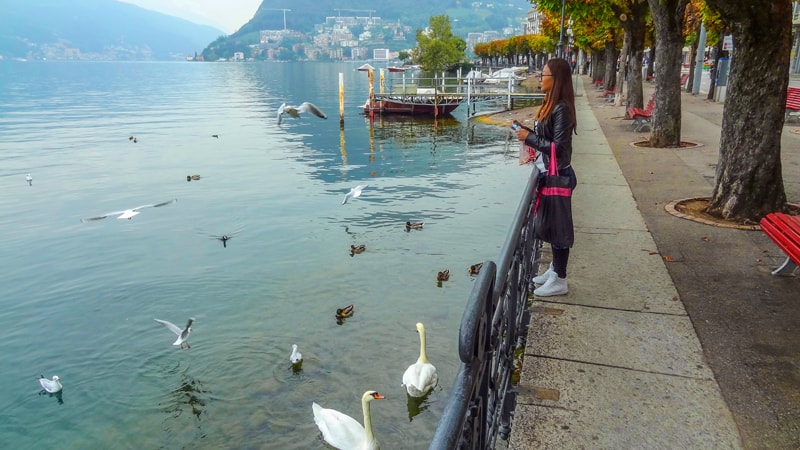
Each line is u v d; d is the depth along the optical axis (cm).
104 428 694
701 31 3259
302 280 1128
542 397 333
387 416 687
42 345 909
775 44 664
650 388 342
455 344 845
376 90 8088
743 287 496
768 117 685
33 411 731
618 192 887
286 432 665
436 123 4019
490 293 194
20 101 6838
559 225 438
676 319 434
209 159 2739
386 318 939
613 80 4062
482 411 210
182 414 709
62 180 2294
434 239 1363
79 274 1225
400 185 2009
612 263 558
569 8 2411
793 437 296
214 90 9319
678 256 580
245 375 786
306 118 4594
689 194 872
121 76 16212
